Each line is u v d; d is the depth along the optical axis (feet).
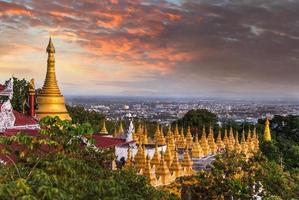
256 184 171.12
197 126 465.06
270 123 531.09
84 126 83.92
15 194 56.85
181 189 174.19
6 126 143.33
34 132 146.20
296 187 222.69
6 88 159.74
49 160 74.43
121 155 222.28
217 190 160.86
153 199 100.58
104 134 254.88
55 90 206.90
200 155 267.39
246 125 474.08
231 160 167.43
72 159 76.79
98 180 74.43
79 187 70.85
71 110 401.29
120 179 88.84
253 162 177.37
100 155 102.47
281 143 389.19
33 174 65.67
